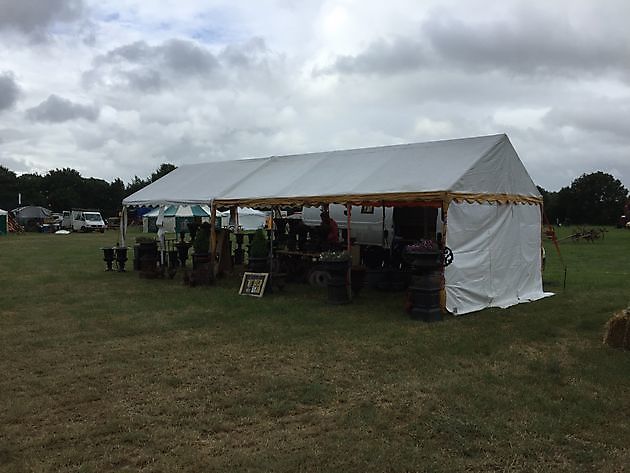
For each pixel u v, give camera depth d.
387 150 11.48
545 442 3.98
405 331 7.60
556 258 20.12
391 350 6.59
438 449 3.88
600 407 4.70
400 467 3.60
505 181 9.99
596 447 3.92
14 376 5.60
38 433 4.17
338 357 6.30
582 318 8.52
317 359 6.22
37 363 6.07
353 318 8.50
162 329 7.78
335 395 5.02
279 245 13.12
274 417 4.51
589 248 25.66
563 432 4.18
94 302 9.99
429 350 6.58
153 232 39.31
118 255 14.94
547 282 12.82
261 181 12.48
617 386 5.26
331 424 4.34
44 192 76.88
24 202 72.81
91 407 4.72
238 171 13.95
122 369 5.83
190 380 5.45
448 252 8.52
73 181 78.56
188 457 3.73
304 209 15.63
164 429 4.23
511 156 10.16
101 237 35.06
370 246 13.54
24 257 19.83
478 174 9.24
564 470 3.59
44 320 8.40
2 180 74.00
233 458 3.72
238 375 5.62
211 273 12.26
